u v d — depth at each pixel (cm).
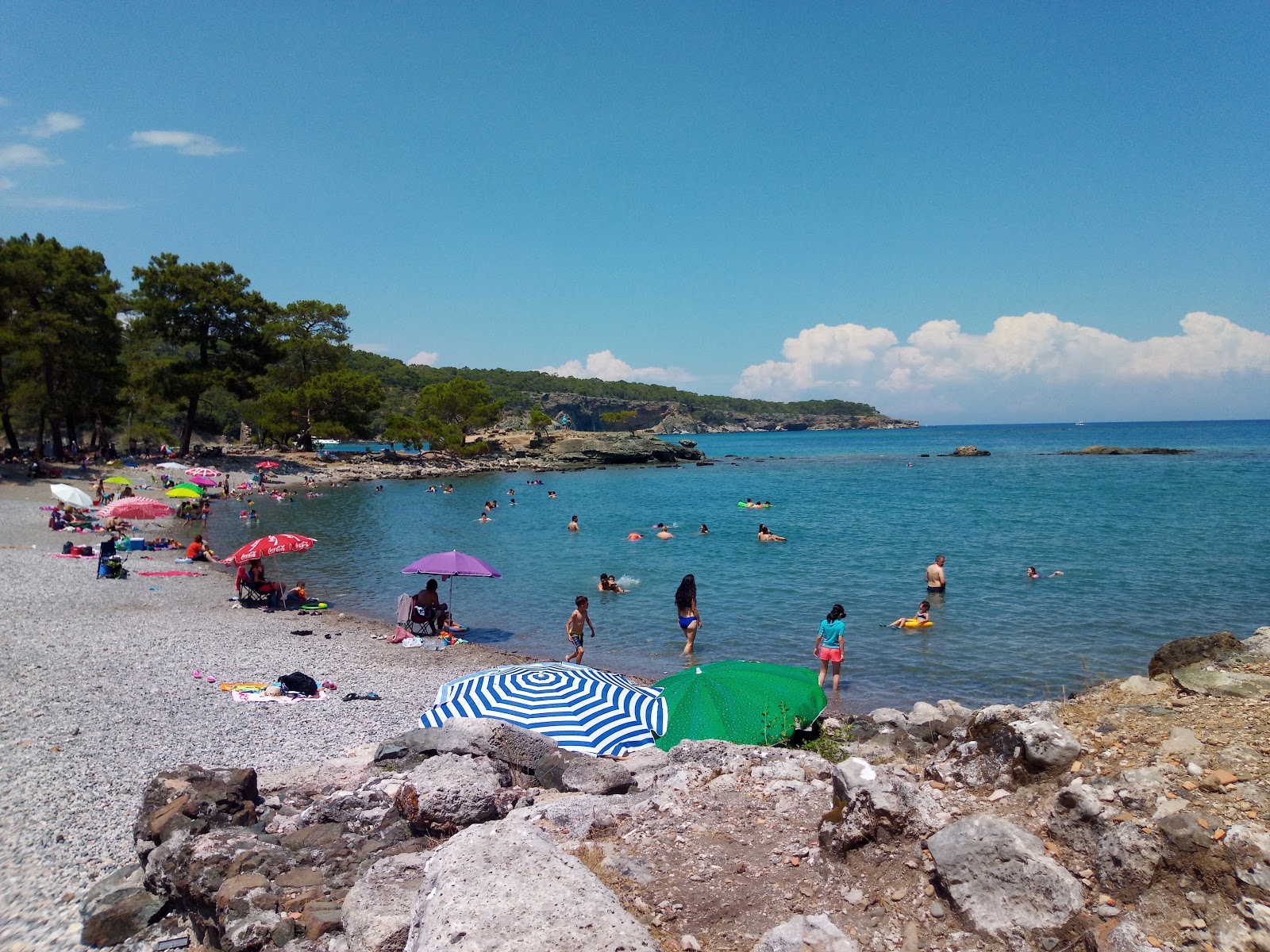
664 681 1198
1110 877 485
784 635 2016
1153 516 4131
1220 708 638
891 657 1781
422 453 9900
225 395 12688
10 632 1809
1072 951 457
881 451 14750
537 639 2044
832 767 849
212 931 612
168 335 6694
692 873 590
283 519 4603
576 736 1008
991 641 1877
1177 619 2036
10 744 1113
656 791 786
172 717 1278
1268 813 492
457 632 2073
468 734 900
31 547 3114
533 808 735
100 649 1705
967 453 11950
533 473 9100
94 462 6006
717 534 3912
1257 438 16988
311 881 627
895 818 570
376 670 1698
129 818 884
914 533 3772
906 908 523
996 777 623
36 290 5262
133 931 650
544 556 3312
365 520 4566
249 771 813
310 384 8919
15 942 647
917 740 1053
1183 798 518
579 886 486
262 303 6938
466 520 4569
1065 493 5616
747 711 1102
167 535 3806
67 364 5369
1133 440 17325
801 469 9644
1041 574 2653
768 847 625
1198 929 441
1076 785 540
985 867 504
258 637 1942
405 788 744
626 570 2970
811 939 466
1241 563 2759
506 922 446
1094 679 1575
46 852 801
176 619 2086
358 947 512
